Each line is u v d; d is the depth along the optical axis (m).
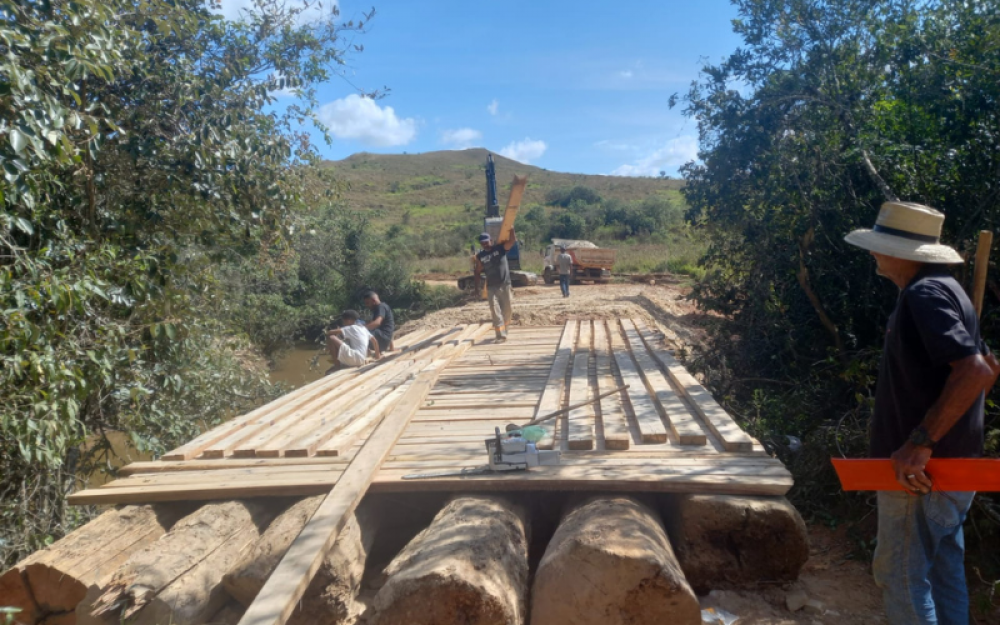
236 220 7.21
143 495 4.59
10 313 4.60
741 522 4.02
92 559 3.93
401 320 22.62
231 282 11.85
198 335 7.95
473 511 4.05
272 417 6.39
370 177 102.25
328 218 23.27
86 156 6.15
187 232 7.29
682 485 4.18
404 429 5.73
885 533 2.98
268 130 7.74
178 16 6.35
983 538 4.40
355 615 4.04
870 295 6.57
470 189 91.56
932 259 2.84
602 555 3.46
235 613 3.95
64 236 5.73
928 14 6.93
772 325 7.34
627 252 36.97
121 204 6.86
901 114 6.95
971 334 2.78
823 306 6.97
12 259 5.50
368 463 4.70
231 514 4.40
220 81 7.20
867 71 7.32
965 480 2.67
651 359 8.19
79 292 5.19
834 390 6.36
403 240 47.44
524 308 14.10
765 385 7.49
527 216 59.31
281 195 7.50
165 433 7.36
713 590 4.14
